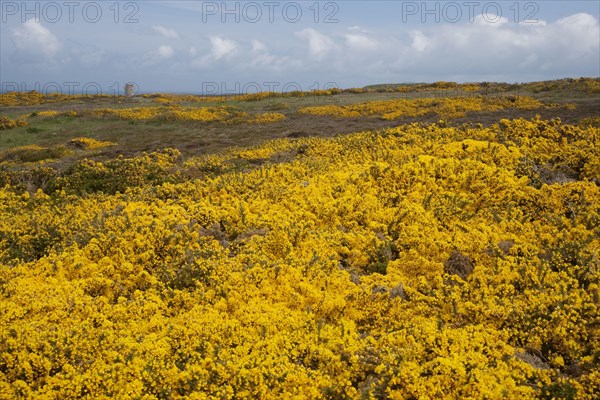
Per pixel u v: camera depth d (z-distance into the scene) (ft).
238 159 77.51
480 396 20.06
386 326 27.61
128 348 23.15
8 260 36.40
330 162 64.23
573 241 33.71
